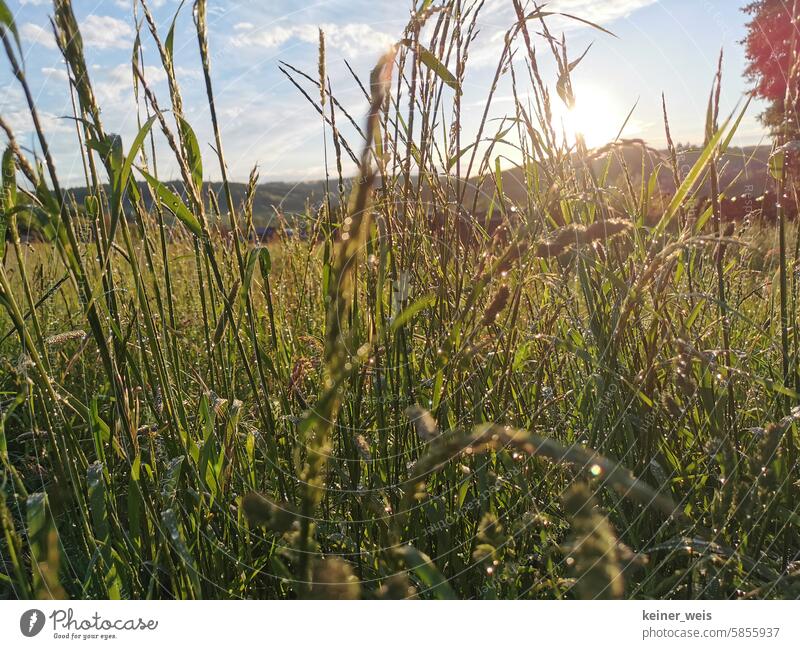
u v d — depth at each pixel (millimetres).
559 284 1712
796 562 1523
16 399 1263
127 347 1494
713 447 1525
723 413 1611
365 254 1498
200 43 1385
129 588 1441
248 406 1987
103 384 2326
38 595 1211
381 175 1432
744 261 2279
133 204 1494
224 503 1535
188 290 3059
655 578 1563
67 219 1229
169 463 1445
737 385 1863
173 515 1316
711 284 2047
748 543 1554
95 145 1224
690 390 1519
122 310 1657
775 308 2246
